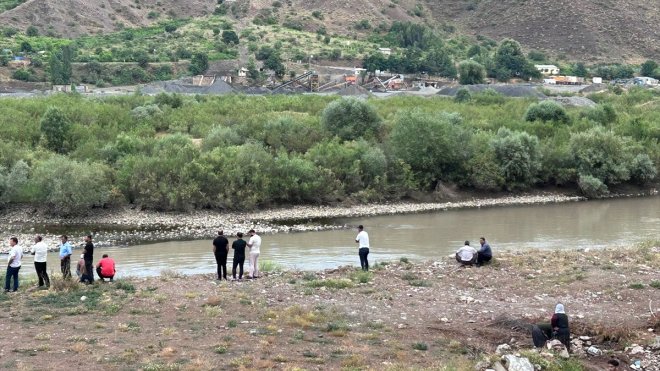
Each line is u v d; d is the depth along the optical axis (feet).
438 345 93.35
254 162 250.78
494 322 102.12
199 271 157.79
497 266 139.44
